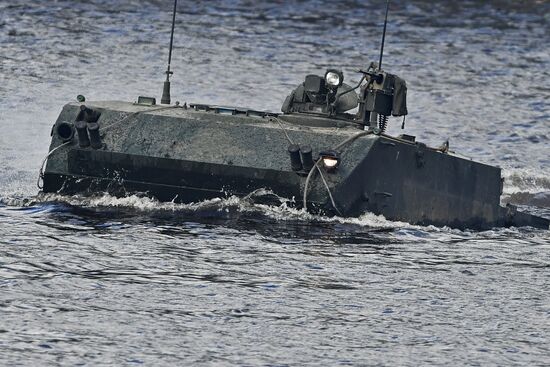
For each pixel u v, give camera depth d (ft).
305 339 165.17
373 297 184.44
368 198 225.97
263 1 537.65
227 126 228.63
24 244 201.87
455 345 165.78
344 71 435.12
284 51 455.22
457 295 188.03
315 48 464.24
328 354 160.25
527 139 367.25
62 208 228.63
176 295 179.42
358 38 486.79
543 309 183.21
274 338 164.76
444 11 547.90
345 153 223.51
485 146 357.82
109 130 232.12
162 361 154.92
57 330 162.91
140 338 161.99
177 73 410.72
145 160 228.63
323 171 223.10
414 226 234.17
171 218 223.10
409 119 379.14
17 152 293.43
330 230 221.05
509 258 216.13
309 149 220.84
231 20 501.15
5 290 176.96
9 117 337.11
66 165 233.76
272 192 225.35
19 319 165.89
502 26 527.81
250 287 185.26
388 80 238.68
